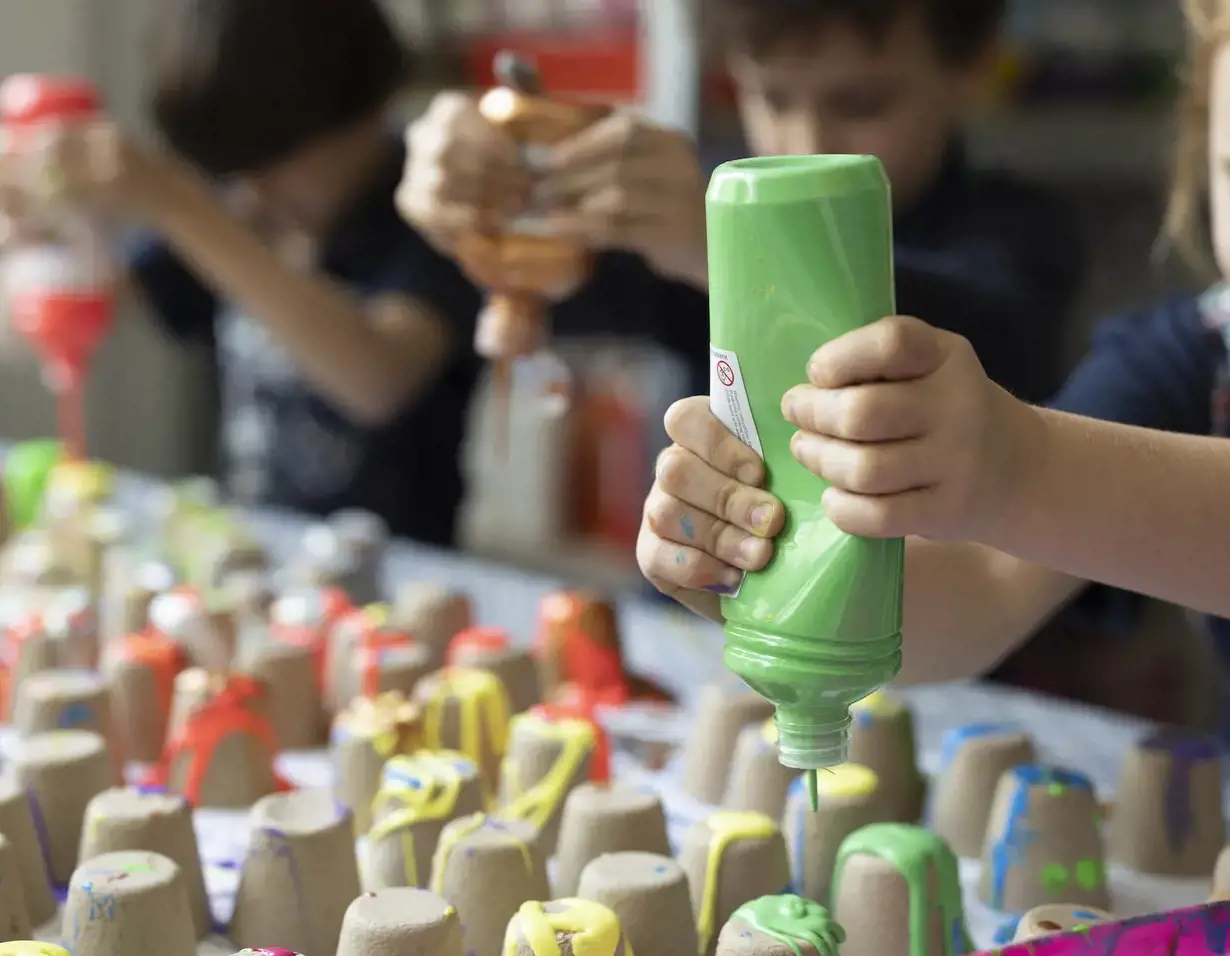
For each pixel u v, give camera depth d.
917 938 0.74
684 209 0.95
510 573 1.44
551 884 0.82
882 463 0.50
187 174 1.58
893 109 1.26
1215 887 0.76
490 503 2.61
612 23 2.18
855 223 0.50
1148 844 0.87
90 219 1.47
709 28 1.30
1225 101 0.71
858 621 0.53
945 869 0.75
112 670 1.03
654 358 2.33
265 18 1.55
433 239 1.02
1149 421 0.93
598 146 0.93
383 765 0.91
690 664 1.19
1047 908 0.70
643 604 1.56
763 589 0.54
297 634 1.09
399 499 1.79
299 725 1.05
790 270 0.51
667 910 0.72
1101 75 2.13
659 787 0.98
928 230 1.35
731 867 0.77
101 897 0.69
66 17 2.54
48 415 2.52
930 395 0.51
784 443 0.54
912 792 0.92
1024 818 0.82
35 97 1.44
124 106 2.61
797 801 0.83
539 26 2.28
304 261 1.77
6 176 1.44
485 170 0.93
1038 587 0.79
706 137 2.01
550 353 1.32
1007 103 2.10
